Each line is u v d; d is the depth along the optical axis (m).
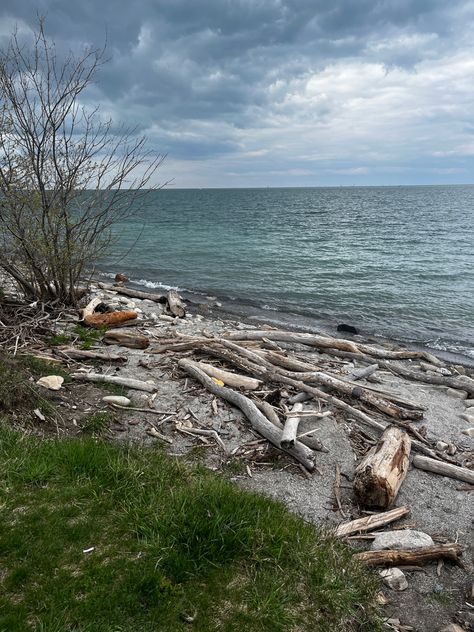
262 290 18.78
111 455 5.07
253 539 3.99
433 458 6.24
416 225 49.97
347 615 3.64
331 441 6.32
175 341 8.95
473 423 7.54
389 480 5.16
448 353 12.32
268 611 3.41
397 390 8.62
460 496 5.62
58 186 9.56
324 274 22.09
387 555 4.47
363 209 82.62
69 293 10.52
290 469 5.75
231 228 44.59
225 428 6.37
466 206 92.00
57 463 4.76
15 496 4.21
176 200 125.31
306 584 3.76
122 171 10.06
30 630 2.98
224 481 4.95
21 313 9.17
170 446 5.88
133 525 4.00
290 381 7.36
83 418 6.07
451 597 4.24
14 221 9.08
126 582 3.42
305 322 14.62
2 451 4.80
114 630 3.08
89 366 7.64
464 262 25.69
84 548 3.73
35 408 5.86
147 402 6.74
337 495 5.38
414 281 20.70
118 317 9.86
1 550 3.61
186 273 22.00
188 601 3.39
